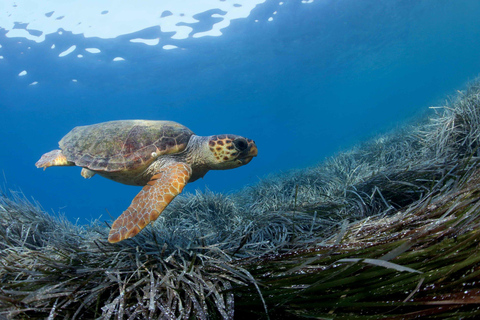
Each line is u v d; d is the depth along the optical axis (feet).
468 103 13.39
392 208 9.74
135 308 5.68
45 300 6.02
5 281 7.07
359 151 24.93
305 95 166.40
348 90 200.95
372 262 4.49
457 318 3.82
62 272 6.86
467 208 5.36
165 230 10.98
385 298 4.69
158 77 89.92
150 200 9.43
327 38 91.81
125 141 11.88
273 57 95.09
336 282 5.02
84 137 12.66
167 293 5.95
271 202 16.74
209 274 6.55
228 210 17.43
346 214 10.78
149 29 62.69
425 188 9.93
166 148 12.13
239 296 5.82
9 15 48.16
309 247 7.11
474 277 3.98
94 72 76.18
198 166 13.66
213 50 80.28
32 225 13.50
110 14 54.70
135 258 7.71
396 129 34.78
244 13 66.18
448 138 13.19
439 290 4.21
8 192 15.10
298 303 5.24
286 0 65.57
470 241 4.43
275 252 8.16
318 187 17.94
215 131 222.89
